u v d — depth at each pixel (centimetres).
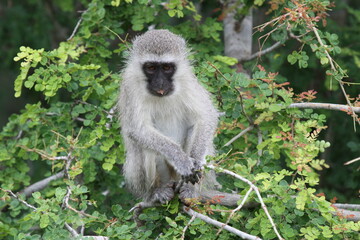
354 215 869
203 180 1043
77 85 1087
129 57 1103
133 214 1010
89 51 1155
